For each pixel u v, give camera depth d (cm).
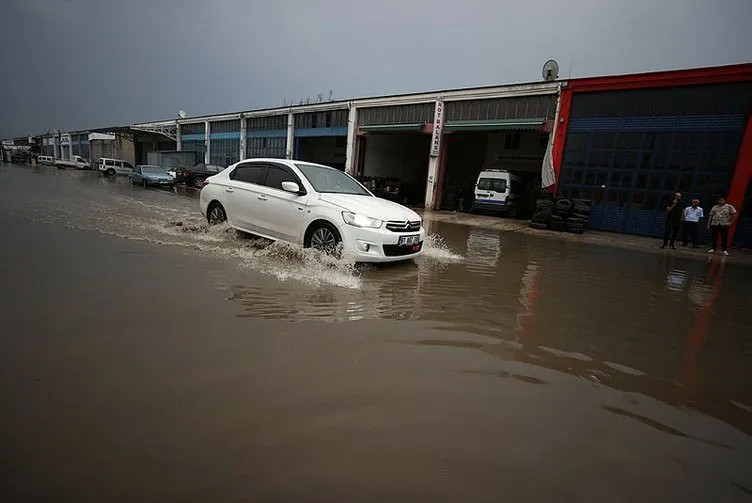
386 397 261
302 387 265
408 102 2036
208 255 609
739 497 197
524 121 1650
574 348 365
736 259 1033
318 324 372
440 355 328
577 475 204
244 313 386
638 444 233
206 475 188
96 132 5300
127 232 761
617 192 1452
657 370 333
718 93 1259
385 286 514
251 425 225
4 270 471
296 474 191
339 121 2405
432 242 956
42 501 169
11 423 213
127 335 323
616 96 1438
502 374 304
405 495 183
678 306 536
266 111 2873
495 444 223
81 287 429
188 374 271
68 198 1329
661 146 1362
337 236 580
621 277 702
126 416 225
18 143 8050
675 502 191
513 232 1298
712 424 259
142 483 181
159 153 3625
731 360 364
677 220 1135
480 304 473
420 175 2816
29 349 290
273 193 668
